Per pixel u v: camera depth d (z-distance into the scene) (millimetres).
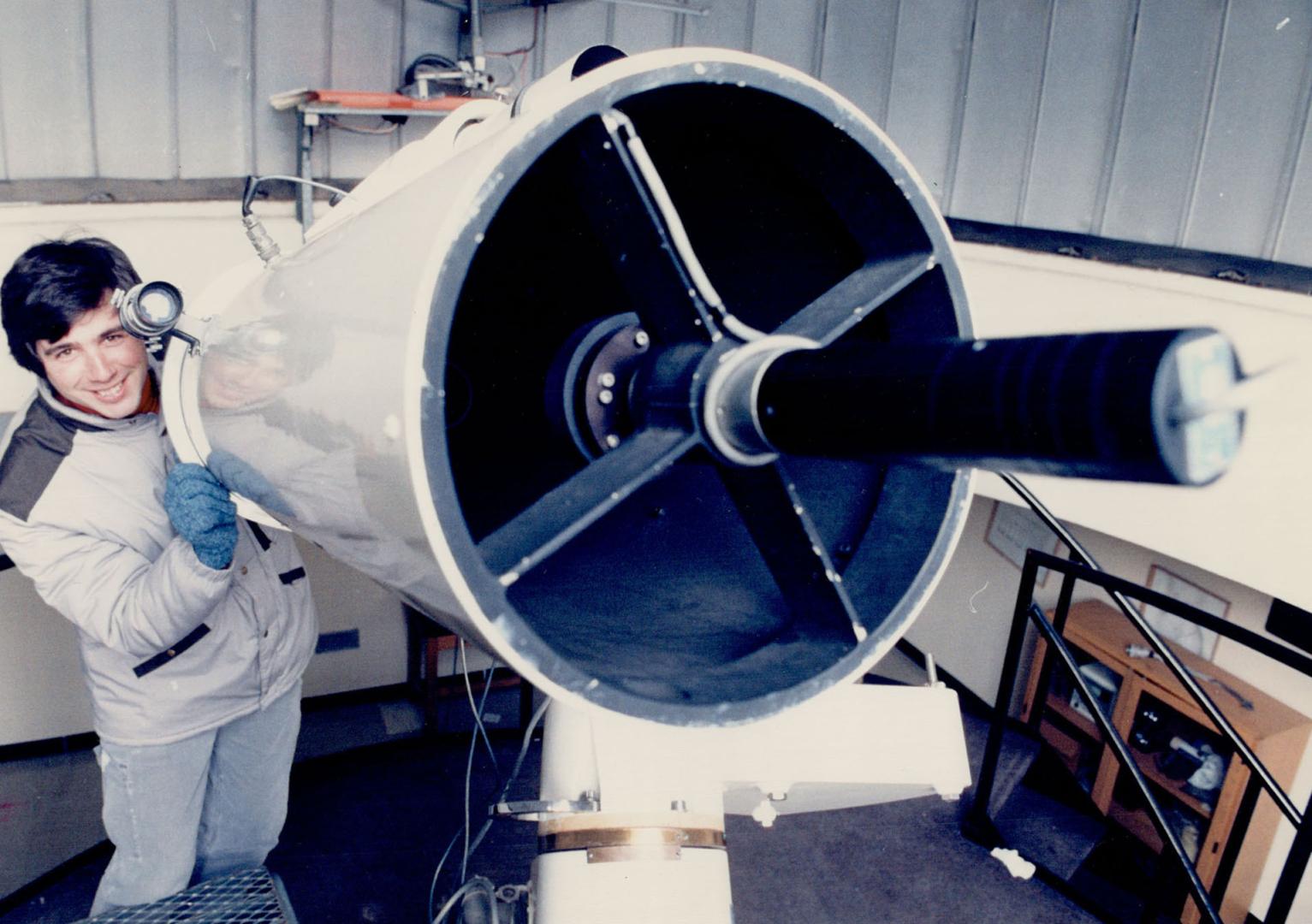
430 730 2941
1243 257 2109
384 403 544
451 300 525
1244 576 2104
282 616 1690
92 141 2236
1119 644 2738
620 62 575
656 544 891
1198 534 2201
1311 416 1914
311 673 3094
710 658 715
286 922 1199
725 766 1022
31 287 1274
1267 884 2432
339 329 645
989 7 2527
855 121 654
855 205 727
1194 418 353
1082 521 2500
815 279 804
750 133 723
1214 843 2375
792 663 689
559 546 563
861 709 1115
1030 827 2621
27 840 2381
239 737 1712
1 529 1378
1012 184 2613
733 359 614
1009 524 3252
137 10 2207
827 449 568
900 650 3771
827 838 2502
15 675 2695
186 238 2359
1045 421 404
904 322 760
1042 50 2475
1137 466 378
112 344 1346
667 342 695
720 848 979
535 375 889
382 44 2553
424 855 2357
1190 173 2291
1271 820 2344
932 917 2236
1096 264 2260
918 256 705
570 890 937
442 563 520
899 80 2691
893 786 1181
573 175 668
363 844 2385
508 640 538
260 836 1844
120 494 1438
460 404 931
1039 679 2732
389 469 553
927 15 2611
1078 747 2902
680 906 934
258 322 881
